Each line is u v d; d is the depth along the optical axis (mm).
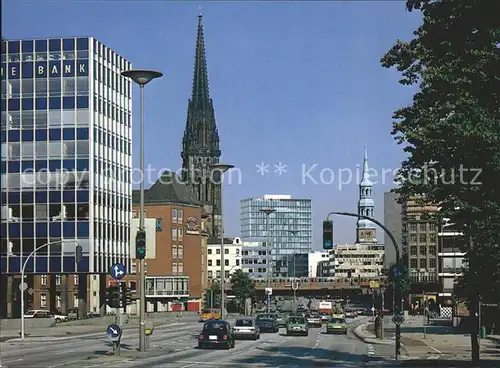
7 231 95688
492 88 26938
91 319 86875
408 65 33812
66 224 95000
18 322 76812
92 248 95125
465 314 77438
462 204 30734
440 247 119750
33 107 95938
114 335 38406
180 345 49906
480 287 32625
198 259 151250
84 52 95750
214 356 39625
